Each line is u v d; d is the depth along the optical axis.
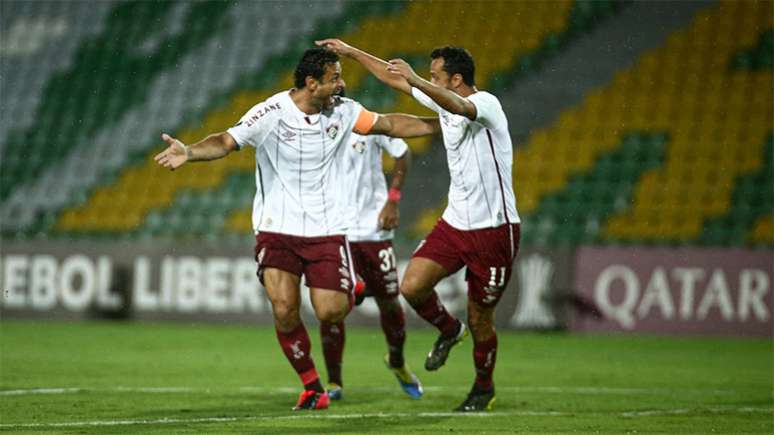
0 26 88.94
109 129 78.50
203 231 69.25
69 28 88.00
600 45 75.62
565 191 66.25
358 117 24.53
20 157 77.75
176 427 22.03
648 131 68.75
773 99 69.38
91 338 49.25
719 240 61.91
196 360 39.75
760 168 65.00
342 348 27.98
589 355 43.91
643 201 64.44
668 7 76.62
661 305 53.78
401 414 24.83
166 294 58.56
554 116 71.25
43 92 82.94
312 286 24.56
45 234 71.69
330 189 24.62
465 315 55.12
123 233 70.50
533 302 55.22
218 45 83.62
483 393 25.86
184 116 78.38
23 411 24.75
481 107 23.56
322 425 22.59
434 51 24.98
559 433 21.98
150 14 87.56
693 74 71.94
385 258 28.58
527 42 76.88
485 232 24.77
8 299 60.44
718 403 28.36
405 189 67.50
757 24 74.12
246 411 25.11
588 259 54.84
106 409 25.31
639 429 22.84
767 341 51.47
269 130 23.95
